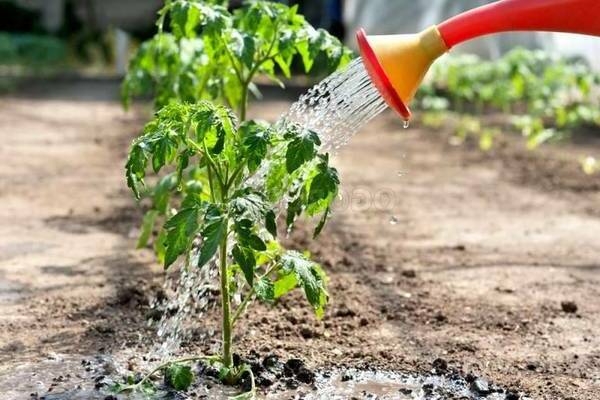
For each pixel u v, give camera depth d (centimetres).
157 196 614
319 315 484
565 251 817
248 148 438
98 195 1027
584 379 516
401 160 1342
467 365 533
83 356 530
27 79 2655
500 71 1709
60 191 1046
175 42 678
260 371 503
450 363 536
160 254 618
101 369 509
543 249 825
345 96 475
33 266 719
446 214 979
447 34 449
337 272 730
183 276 540
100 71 3091
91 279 684
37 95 2214
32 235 828
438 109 1786
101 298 636
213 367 504
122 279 681
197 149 454
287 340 561
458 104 1800
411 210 996
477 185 1151
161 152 440
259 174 479
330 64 566
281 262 453
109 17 3622
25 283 671
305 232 862
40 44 3170
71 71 3030
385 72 447
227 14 573
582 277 730
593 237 873
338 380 504
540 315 629
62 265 724
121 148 1399
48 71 2973
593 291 691
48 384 486
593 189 1122
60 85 2505
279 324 585
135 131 1600
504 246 836
